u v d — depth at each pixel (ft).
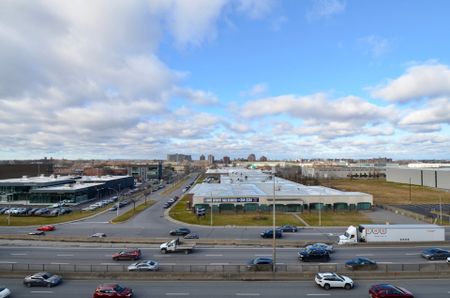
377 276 124.88
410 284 118.42
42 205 375.25
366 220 266.57
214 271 126.31
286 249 174.81
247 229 234.99
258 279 124.67
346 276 122.93
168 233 223.92
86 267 132.57
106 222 268.62
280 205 310.04
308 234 214.69
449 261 141.90
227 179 523.29
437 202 375.04
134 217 289.33
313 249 156.15
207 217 283.18
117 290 106.22
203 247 180.75
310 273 125.08
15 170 591.78
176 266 131.64
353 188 531.50
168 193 496.23
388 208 318.24
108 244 190.29
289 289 114.83
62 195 385.29
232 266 129.59
